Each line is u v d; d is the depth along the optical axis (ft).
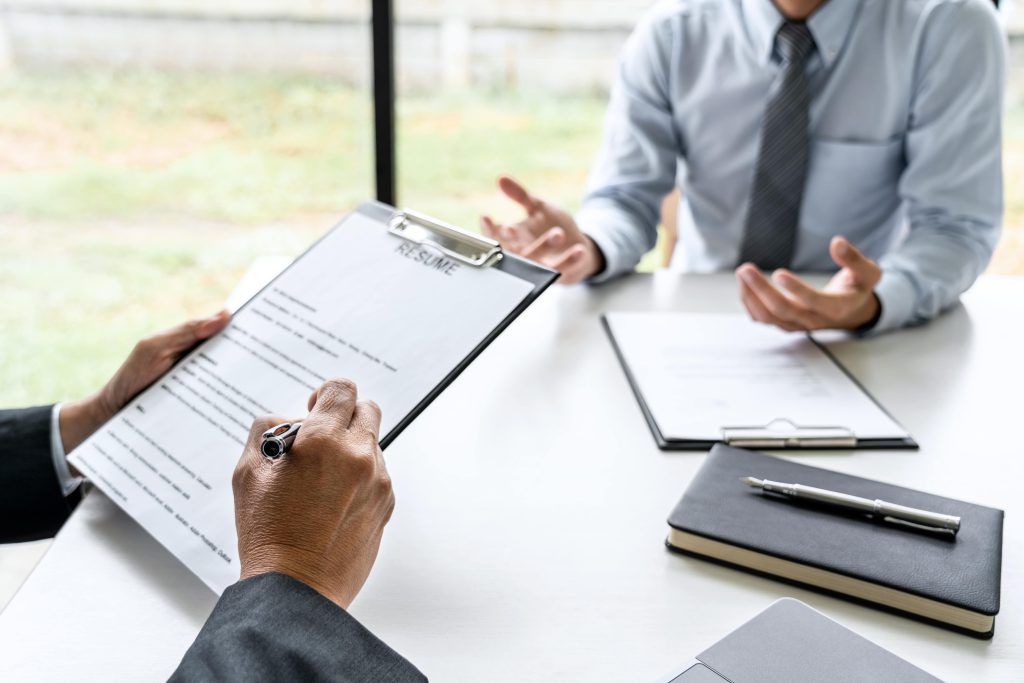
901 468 2.59
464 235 2.59
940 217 4.23
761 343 3.42
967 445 2.73
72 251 9.67
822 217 4.71
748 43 4.53
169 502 2.22
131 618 1.96
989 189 4.19
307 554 1.79
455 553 2.19
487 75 9.94
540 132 10.23
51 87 9.68
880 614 2.00
